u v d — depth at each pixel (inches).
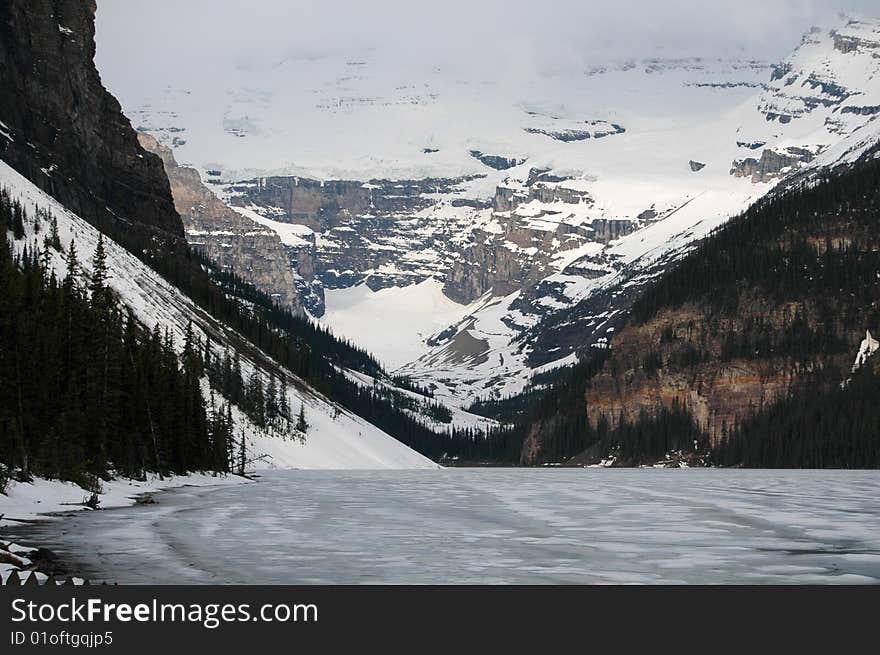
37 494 3924.7
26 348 4690.0
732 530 3518.7
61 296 5457.7
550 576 2524.6
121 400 5629.9
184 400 6461.6
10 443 4148.6
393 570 2568.9
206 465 6633.9
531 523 3747.5
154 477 5684.1
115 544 2881.4
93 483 4458.7
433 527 3560.5
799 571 2628.0
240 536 3184.1
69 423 4761.3
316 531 3371.1
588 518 3969.0
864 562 2768.2
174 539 3029.0
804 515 4121.6
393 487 6151.6
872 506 4613.7
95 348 5418.3
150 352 6368.1
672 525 3693.4
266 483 6417.3
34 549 2615.7
